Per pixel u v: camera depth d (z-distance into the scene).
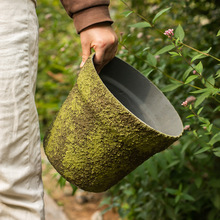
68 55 2.69
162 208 2.01
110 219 2.41
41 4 3.16
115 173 1.28
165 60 1.95
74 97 1.29
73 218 2.45
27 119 1.26
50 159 1.35
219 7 1.98
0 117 1.21
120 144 1.21
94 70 1.22
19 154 1.25
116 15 2.75
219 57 1.87
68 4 1.36
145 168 1.92
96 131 1.23
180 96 1.83
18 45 1.23
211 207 2.09
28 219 1.27
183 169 1.97
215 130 1.56
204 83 1.41
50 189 2.72
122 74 1.47
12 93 1.22
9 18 1.22
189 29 2.07
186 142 1.71
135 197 2.15
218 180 1.90
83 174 1.28
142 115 1.42
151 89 1.43
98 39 1.34
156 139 1.17
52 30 2.80
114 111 1.17
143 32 2.16
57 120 1.34
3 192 1.23
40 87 3.48
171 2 2.05
